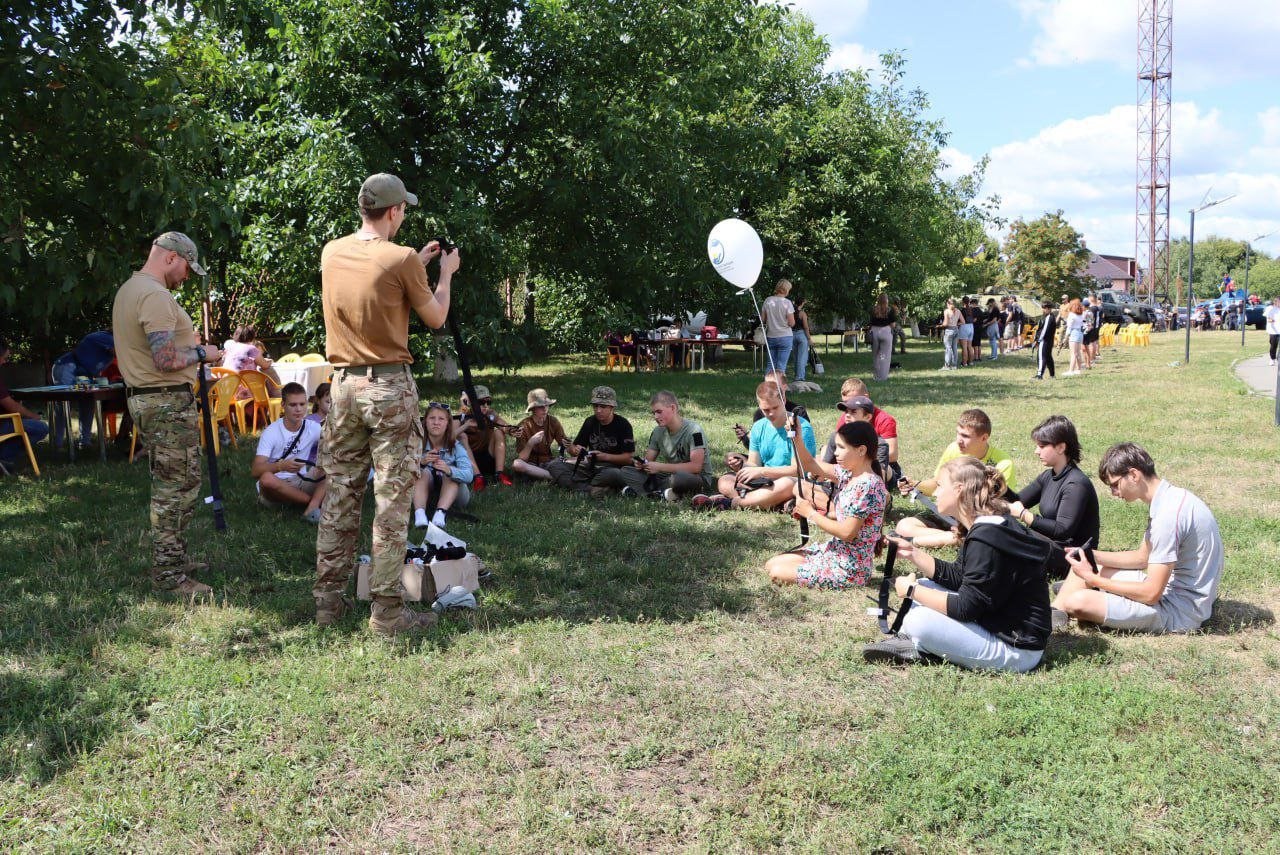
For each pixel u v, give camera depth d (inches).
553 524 269.3
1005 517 166.7
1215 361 869.2
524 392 631.2
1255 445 380.5
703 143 681.6
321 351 587.5
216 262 618.8
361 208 175.5
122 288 195.8
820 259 959.0
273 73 572.4
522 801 123.7
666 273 735.1
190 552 233.0
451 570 200.8
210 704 149.9
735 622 191.6
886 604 179.0
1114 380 703.7
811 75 1011.3
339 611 186.5
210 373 414.6
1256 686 159.3
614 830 117.8
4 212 280.1
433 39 543.5
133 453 372.8
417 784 129.3
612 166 617.9
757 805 123.1
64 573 216.4
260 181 549.0
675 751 138.3
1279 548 236.1
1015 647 164.2
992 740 139.3
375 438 174.2
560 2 603.5
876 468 259.8
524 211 652.7
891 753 134.8
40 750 133.6
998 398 585.6
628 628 186.7
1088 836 116.0
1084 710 148.6
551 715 149.4
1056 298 2213.3
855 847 113.9
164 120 293.4
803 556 221.6
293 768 131.7
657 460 314.0
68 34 283.1
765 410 295.6
